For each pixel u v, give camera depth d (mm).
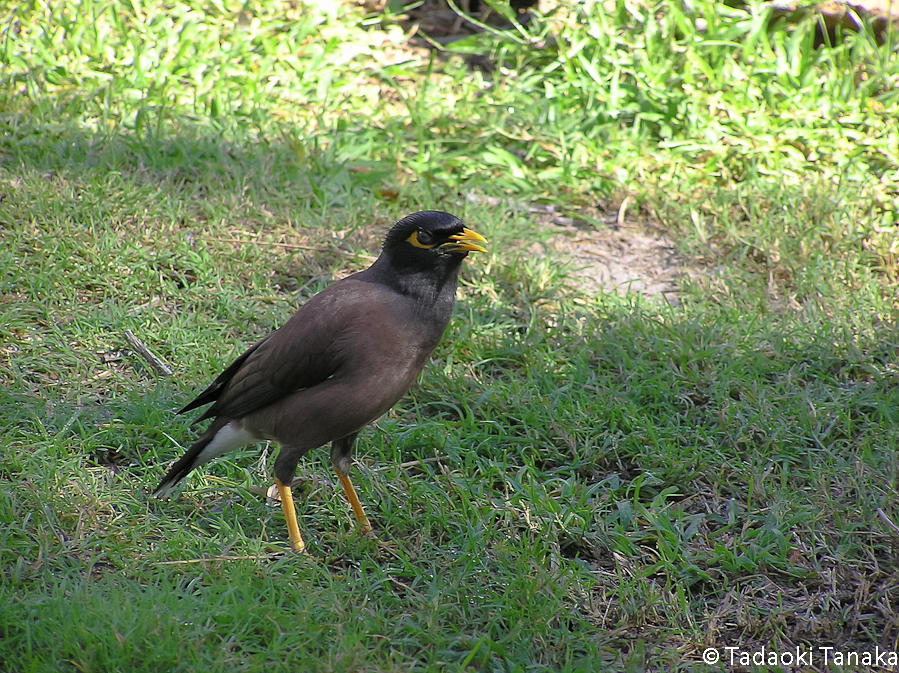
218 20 17266
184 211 12477
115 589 7023
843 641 7199
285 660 6598
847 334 10719
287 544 8023
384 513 8492
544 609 7215
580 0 16984
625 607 7387
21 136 13719
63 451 8656
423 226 7371
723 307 11492
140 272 11430
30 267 11172
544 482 8953
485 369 10672
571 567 7750
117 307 10820
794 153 14336
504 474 8883
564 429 9438
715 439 9445
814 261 12195
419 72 16922
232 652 6699
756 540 8188
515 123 15258
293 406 7586
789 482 8914
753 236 12836
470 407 9930
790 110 15102
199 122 14562
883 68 15750
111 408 9391
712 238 13109
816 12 16766
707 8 16297
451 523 8305
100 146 13602
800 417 9492
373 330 7391
